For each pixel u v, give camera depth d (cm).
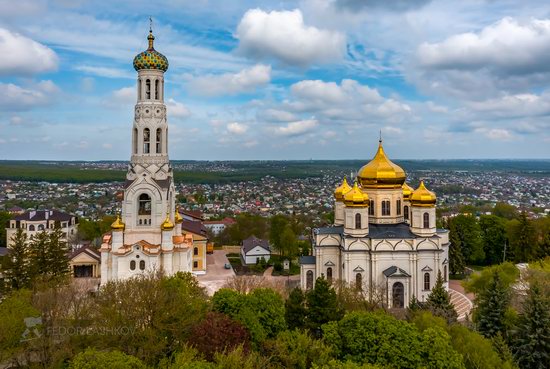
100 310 6244
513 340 6781
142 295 6288
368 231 11000
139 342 5947
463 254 14600
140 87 11394
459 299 11156
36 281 9319
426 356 5206
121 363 4644
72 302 7069
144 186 11156
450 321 7750
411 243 10594
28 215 16675
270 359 5594
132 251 10819
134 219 11175
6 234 17000
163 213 11262
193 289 7531
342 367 4684
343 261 10756
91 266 12875
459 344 5906
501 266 9956
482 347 5797
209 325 5734
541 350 6512
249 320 6234
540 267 10550
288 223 19612
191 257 12431
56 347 5991
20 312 6059
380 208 11488
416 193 10806
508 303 7756
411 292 10531
